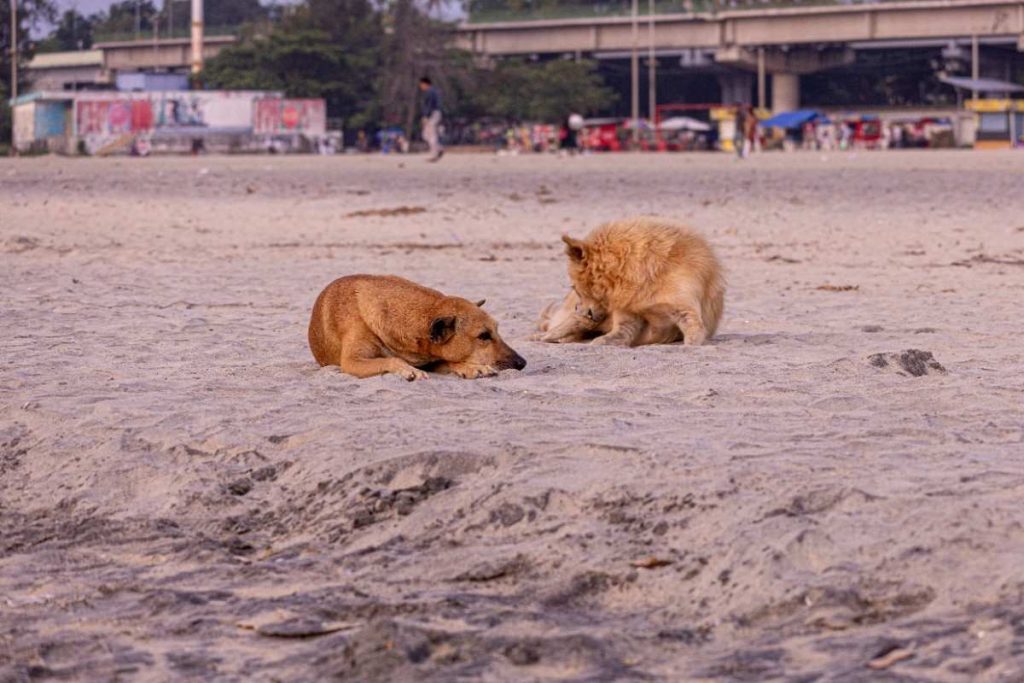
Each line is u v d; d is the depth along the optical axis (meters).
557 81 144.25
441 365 10.52
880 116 144.50
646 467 7.07
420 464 7.44
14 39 148.62
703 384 9.85
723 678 4.73
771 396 9.34
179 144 123.94
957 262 20.66
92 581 6.22
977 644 4.82
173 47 179.62
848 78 167.00
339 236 25.98
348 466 7.55
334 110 146.50
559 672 4.86
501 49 153.38
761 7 136.88
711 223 29.12
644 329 12.38
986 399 9.10
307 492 7.35
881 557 5.61
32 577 6.36
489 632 5.21
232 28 174.88
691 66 153.75
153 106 123.19
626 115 176.38
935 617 5.10
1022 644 4.76
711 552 5.85
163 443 8.39
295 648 5.23
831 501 6.36
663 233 12.27
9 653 5.32
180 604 5.79
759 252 22.78
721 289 12.69
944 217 29.55
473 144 144.62
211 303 15.55
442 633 5.17
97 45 186.12
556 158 81.69
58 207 35.00
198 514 7.22
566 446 7.55
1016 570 5.36
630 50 150.00
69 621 5.70
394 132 138.25
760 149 105.88
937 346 12.13
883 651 4.82
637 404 9.09
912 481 6.67
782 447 7.53
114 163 78.56
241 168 64.19
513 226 28.48
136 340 12.59
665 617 5.41
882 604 5.27
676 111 172.12
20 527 7.28
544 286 17.41
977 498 6.28
